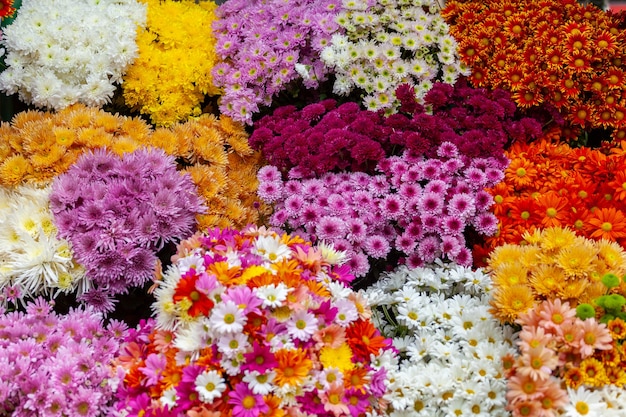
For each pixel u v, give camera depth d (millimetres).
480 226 1924
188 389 1425
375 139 2053
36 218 1820
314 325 1471
